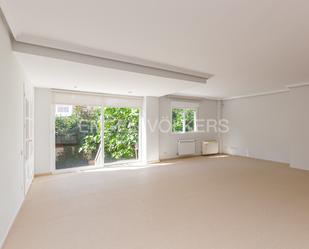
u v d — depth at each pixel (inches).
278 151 264.1
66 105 218.4
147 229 95.3
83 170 222.4
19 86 121.9
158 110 275.7
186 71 166.2
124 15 83.6
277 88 245.6
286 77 190.4
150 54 128.4
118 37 104.3
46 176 195.5
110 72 146.4
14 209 105.6
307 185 163.2
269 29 95.7
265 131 279.6
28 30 96.0
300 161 223.1
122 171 217.2
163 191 150.4
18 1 73.3
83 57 126.3
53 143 207.9
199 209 117.5
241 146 314.0
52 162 207.0
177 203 127.0
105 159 248.2
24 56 112.9
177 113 306.5
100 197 138.2
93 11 80.5
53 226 98.4
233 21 88.4
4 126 87.7
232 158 295.7
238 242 84.1
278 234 90.1
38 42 108.3
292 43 112.1
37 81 174.4
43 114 199.0
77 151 225.9
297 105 224.8
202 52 125.4
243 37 104.5
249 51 123.9
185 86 200.1
